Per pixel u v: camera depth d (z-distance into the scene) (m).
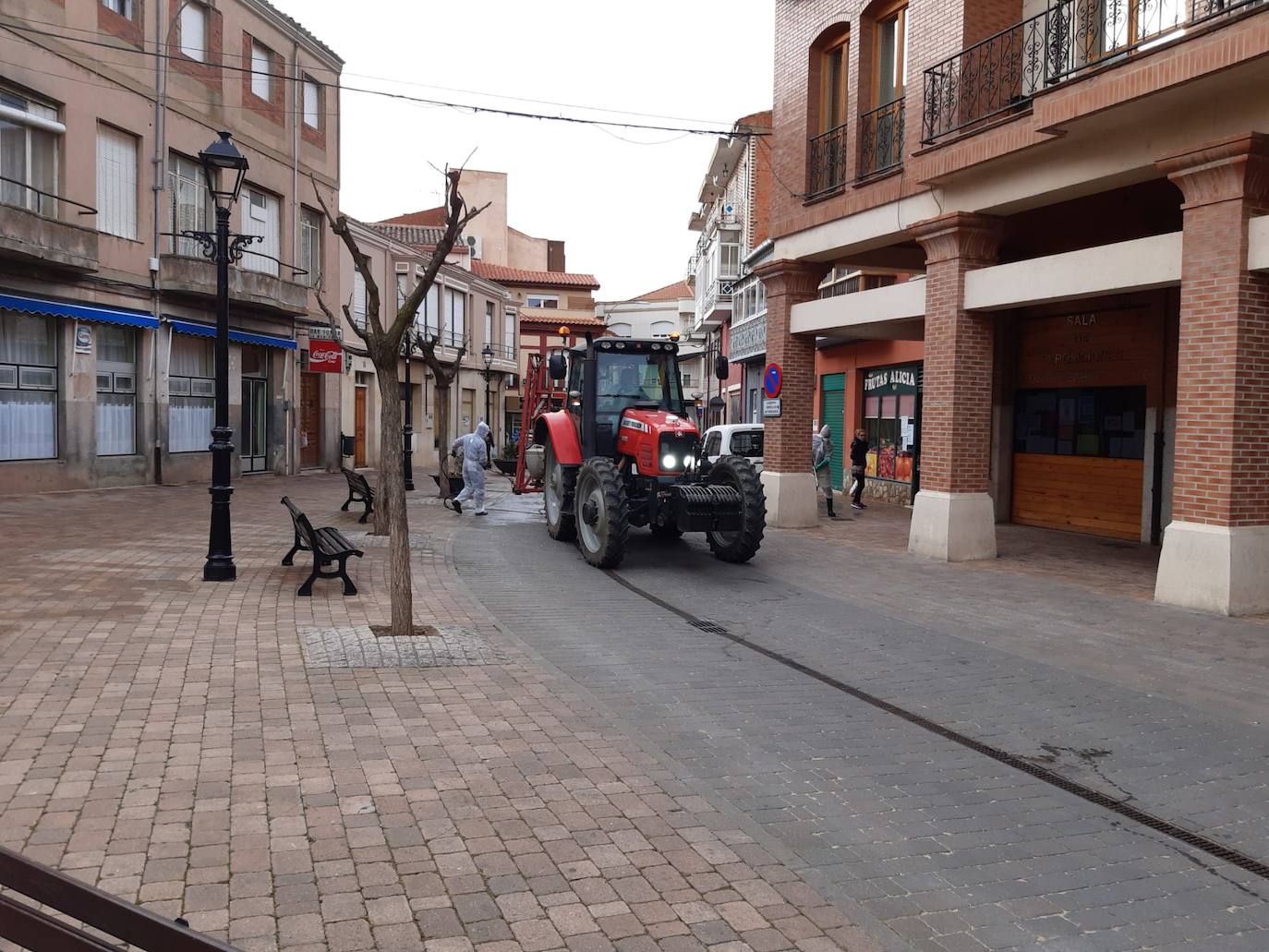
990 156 11.93
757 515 11.99
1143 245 10.59
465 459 18.08
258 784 4.55
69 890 1.70
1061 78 11.64
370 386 33.78
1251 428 9.59
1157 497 14.63
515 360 51.41
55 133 18.00
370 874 3.73
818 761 5.34
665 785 4.77
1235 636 8.62
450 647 7.19
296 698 5.89
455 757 5.01
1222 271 9.59
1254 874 4.12
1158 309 14.55
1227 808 4.86
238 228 24.22
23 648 6.79
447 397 41.97
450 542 13.76
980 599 10.32
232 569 9.74
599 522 11.80
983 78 12.89
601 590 10.45
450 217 7.83
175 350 21.98
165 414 21.20
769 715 6.15
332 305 29.28
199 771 4.67
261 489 21.45
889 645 8.22
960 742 5.75
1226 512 9.59
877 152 15.41
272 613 8.27
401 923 3.38
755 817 4.53
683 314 73.19
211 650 6.95
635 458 12.90
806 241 16.77
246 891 3.55
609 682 6.76
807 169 16.81
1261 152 9.30
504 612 9.05
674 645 7.99
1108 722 6.20
